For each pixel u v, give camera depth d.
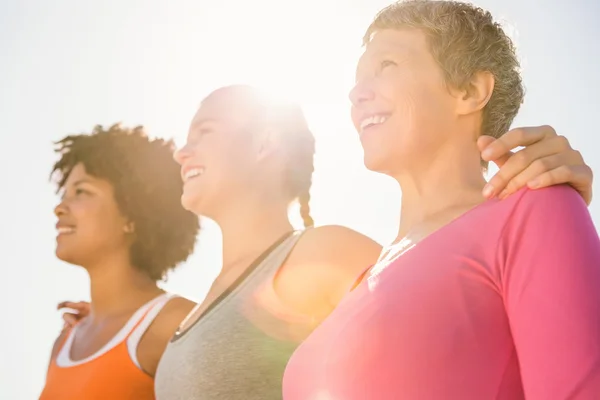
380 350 1.33
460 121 1.62
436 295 1.34
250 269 2.33
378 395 1.32
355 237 2.27
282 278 2.23
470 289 1.33
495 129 1.63
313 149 2.65
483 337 1.30
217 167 2.53
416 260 1.42
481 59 1.61
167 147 3.29
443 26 1.63
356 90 1.69
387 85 1.64
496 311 1.32
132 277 3.10
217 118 2.59
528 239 1.31
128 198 3.14
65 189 3.22
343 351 1.38
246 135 2.56
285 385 1.58
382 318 1.36
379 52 1.69
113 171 3.16
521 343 1.25
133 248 3.12
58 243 3.15
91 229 3.10
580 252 1.26
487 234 1.36
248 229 2.48
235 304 2.23
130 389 2.77
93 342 2.94
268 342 2.14
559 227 1.29
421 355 1.30
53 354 3.11
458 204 1.57
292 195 2.59
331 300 2.19
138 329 2.84
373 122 1.67
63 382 2.86
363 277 1.72
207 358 2.15
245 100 2.61
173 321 2.86
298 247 2.27
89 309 3.23
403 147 1.61
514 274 1.30
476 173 1.61
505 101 1.63
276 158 2.56
